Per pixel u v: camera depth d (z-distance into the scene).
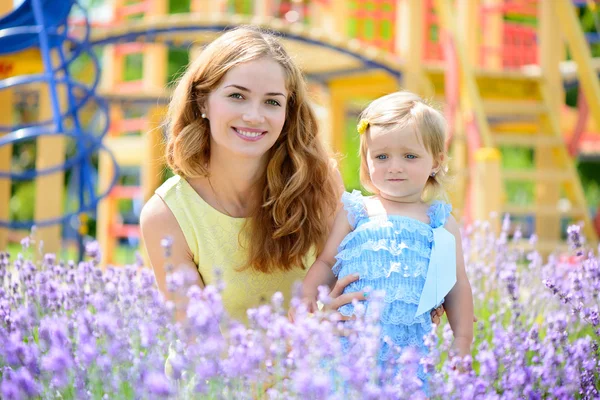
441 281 2.38
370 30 10.57
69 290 2.43
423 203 2.60
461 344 2.38
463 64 6.48
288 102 2.60
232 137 2.45
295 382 1.70
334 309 2.35
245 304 2.65
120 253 11.93
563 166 7.24
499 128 9.73
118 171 5.34
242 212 2.65
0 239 5.96
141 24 6.63
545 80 7.28
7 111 5.96
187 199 2.60
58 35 5.09
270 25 6.63
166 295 2.54
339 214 2.61
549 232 7.59
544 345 2.43
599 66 8.73
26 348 1.82
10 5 5.89
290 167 2.62
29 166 15.78
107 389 1.80
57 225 6.05
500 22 8.58
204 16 6.65
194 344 1.97
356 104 10.63
